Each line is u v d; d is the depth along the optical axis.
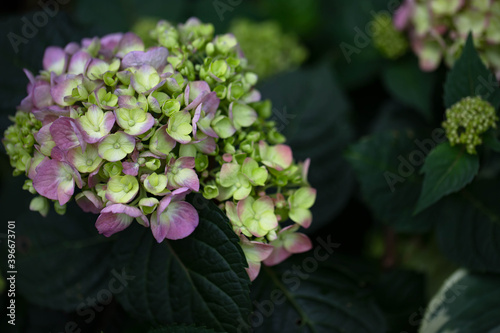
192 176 0.56
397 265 0.76
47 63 0.62
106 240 0.67
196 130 0.57
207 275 0.59
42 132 0.57
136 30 0.81
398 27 0.75
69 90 0.58
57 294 0.66
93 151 0.56
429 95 0.75
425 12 0.73
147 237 0.61
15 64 0.67
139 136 0.56
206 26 0.62
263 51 0.82
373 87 0.85
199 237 0.59
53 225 0.67
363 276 0.71
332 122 0.73
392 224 0.69
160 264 0.60
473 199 0.67
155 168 0.56
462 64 0.65
